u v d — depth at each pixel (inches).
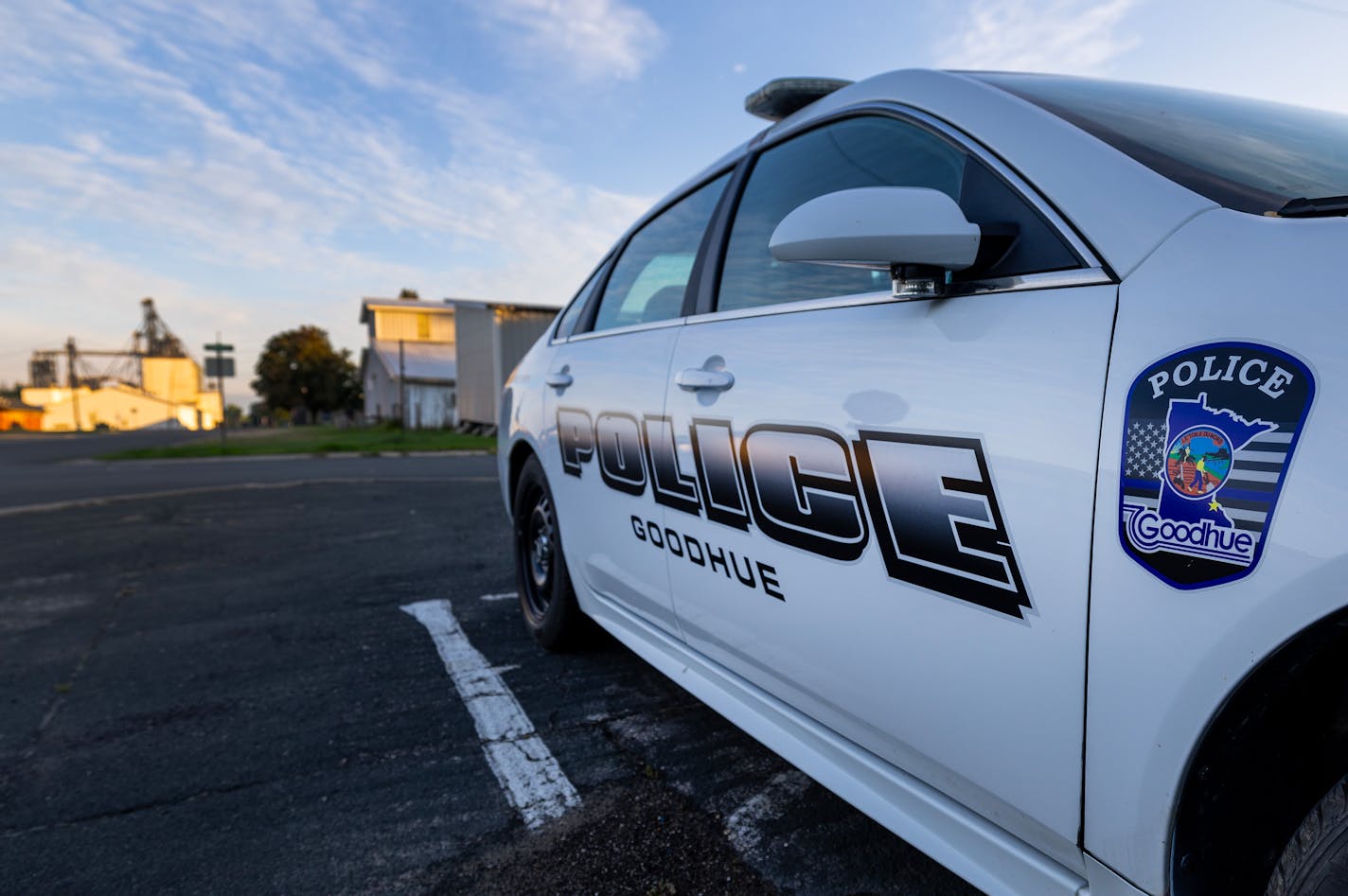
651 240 102.0
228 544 221.3
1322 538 31.0
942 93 60.2
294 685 114.1
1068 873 44.6
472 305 900.6
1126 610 38.4
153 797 83.7
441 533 233.9
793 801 79.4
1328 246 34.7
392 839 75.0
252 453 683.4
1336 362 31.8
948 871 67.7
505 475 136.8
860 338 56.8
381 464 552.1
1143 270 40.9
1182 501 36.0
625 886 67.0
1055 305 44.2
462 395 989.2
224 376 738.2
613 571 94.3
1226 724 35.6
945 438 48.1
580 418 101.3
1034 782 44.2
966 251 47.0
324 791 84.1
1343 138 61.1
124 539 230.5
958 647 47.9
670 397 78.7
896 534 51.7
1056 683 42.2
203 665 123.3
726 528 69.8
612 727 97.6
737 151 88.7
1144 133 52.3
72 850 74.5
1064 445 41.5
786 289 69.5
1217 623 34.6
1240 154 51.6
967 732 48.0
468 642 130.9
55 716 104.6
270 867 71.2
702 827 75.4
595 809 79.1
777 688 66.9
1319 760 37.5
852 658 56.4
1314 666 35.0
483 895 66.5
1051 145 49.9
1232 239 38.5
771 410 63.5
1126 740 38.9
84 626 145.3
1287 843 36.7
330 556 202.5
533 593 130.6
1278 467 32.8
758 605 66.4
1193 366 36.5
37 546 223.1
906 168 61.2
